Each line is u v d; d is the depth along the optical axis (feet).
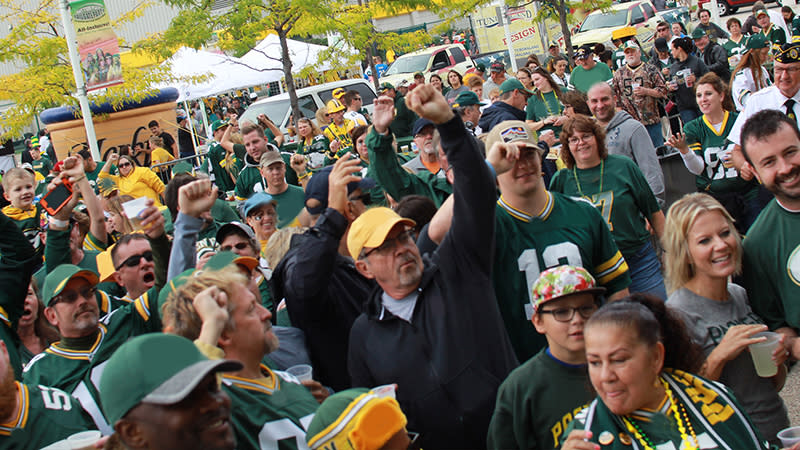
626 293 14.83
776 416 12.06
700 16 67.05
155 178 41.52
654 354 9.23
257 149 32.04
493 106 30.37
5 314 15.07
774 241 12.97
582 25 88.79
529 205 14.34
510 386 11.23
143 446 7.84
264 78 68.74
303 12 57.57
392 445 9.60
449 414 11.95
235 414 10.38
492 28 92.84
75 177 18.35
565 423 10.78
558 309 10.85
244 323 10.81
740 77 27.91
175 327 10.63
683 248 12.71
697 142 23.43
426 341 12.19
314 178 16.12
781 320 13.21
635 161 22.94
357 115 42.39
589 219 14.47
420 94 11.61
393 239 12.28
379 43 64.49
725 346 11.75
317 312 14.02
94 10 49.57
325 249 13.48
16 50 59.67
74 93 61.16
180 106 100.12
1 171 82.48
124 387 7.88
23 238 15.55
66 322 13.76
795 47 19.89
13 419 11.98
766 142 12.75
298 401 11.20
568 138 19.03
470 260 12.53
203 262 14.76
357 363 12.79
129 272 17.31
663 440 9.12
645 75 37.76
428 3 64.95
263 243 21.20
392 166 19.66
